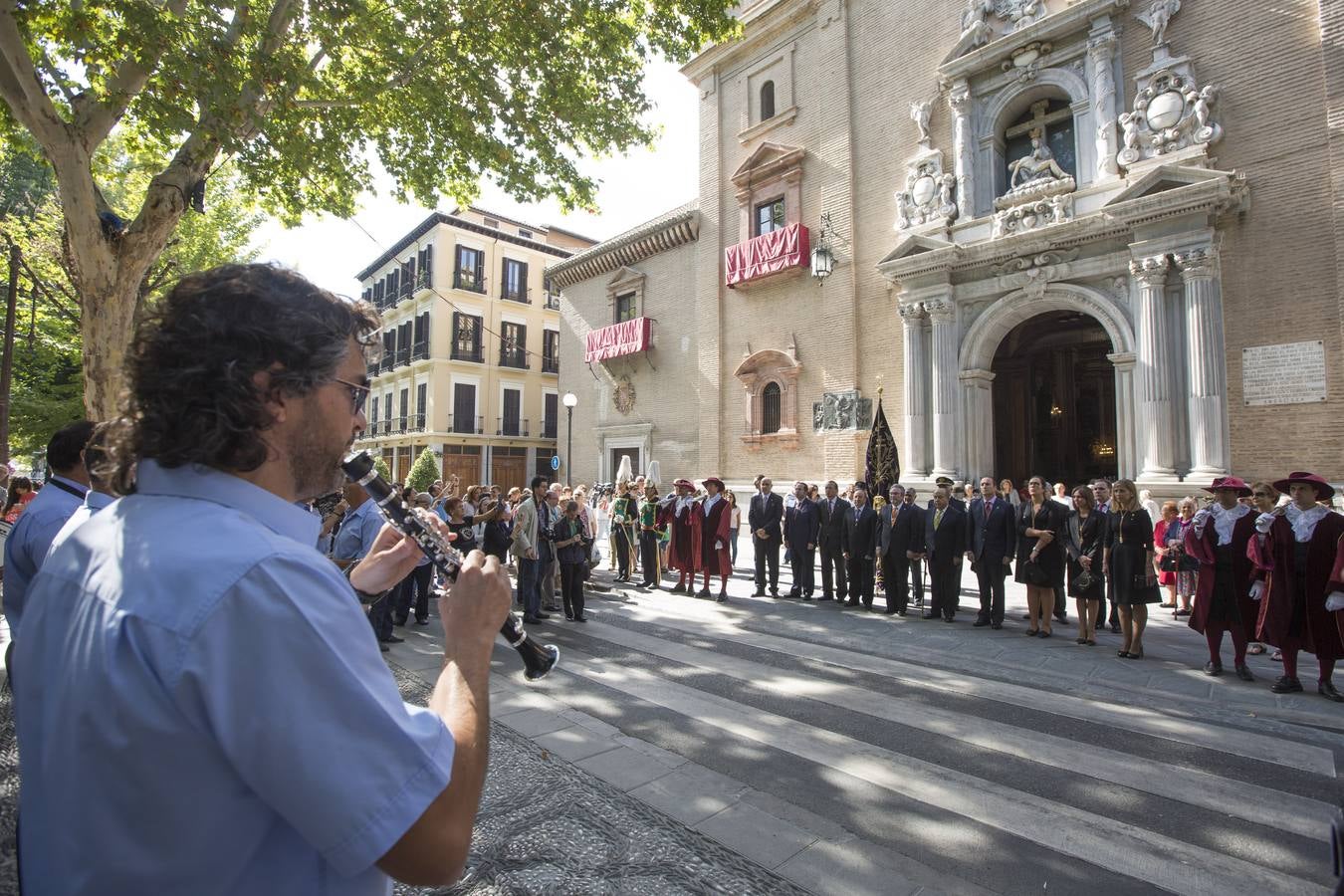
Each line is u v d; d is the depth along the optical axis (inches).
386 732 34.3
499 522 386.9
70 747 32.9
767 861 126.6
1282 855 134.0
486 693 44.9
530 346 1414.9
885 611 392.5
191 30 275.0
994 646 306.2
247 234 787.4
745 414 788.6
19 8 261.9
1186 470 481.1
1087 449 851.4
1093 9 530.3
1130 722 207.2
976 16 608.4
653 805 148.1
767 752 181.6
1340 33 437.4
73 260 359.9
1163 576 396.5
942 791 159.3
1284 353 450.0
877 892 118.0
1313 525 237.0
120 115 306.5
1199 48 493.4
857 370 681.6
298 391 42.1
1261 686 245.8
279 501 41.8
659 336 911.0
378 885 40.8
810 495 452.4
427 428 1295.5
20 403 743.1
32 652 37.6
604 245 974.4
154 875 31.9
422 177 426.6
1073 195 537.6
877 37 687.1
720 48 824.3
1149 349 490.3
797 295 741.3
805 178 741.9
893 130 669.3
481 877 117.0
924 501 600.4
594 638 319.3
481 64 373.4
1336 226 434.0
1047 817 147.6
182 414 38.6
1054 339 829.2
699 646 303.9
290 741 31.8
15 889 106.3
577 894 112.3
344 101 346.9
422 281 1344.7
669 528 537.0
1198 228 473.1
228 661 32.3
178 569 34.2
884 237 669.3
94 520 40.3
